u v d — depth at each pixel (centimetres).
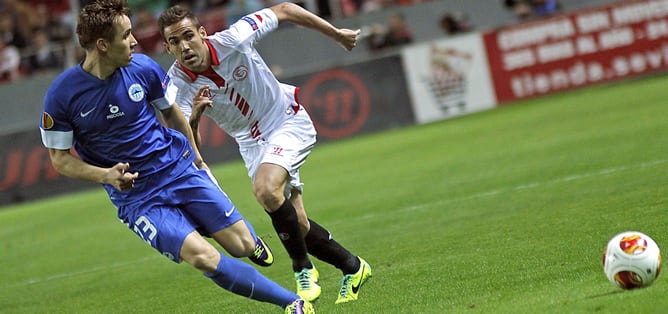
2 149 6556
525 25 7019
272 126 2369
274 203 2222
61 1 8338
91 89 1994
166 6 8200
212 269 1998
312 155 6319
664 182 3166
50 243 4322
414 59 6969
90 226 4662
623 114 5328
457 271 2406
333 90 6944
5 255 4172
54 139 2016
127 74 2036
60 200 6253
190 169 2114
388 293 2302
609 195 3128
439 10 7938
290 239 2261
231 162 6719
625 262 1834
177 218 2052
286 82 6912
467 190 3831
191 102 2338
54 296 3033
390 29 7350
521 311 1867
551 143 4747
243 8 7694
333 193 4441
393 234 3191
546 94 7019
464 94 7006
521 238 2692
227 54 2278
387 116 6950
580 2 7894
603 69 7006
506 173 4069
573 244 2473
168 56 7494
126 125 2038
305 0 7744
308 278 2297
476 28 7944
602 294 1877
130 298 2788
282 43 7725
